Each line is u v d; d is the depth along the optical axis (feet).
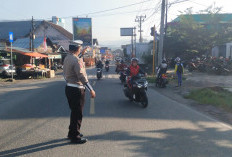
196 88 40.93
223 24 76.38
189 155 13.35
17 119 21.33
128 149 14.20
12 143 15.35
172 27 98.94
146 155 13.35
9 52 74.79
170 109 25.50
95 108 25.91
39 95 35.12
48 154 13.55
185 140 15.74
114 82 53.67
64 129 18.24
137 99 27.61
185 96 33.19
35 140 15.87
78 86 15.02
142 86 26.32
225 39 74.23
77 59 14.73
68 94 15.10
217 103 27.50
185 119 21.24
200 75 64.59
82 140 15.23
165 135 16.76
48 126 19.08
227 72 64.13
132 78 27.78
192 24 75.92
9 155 13.47
